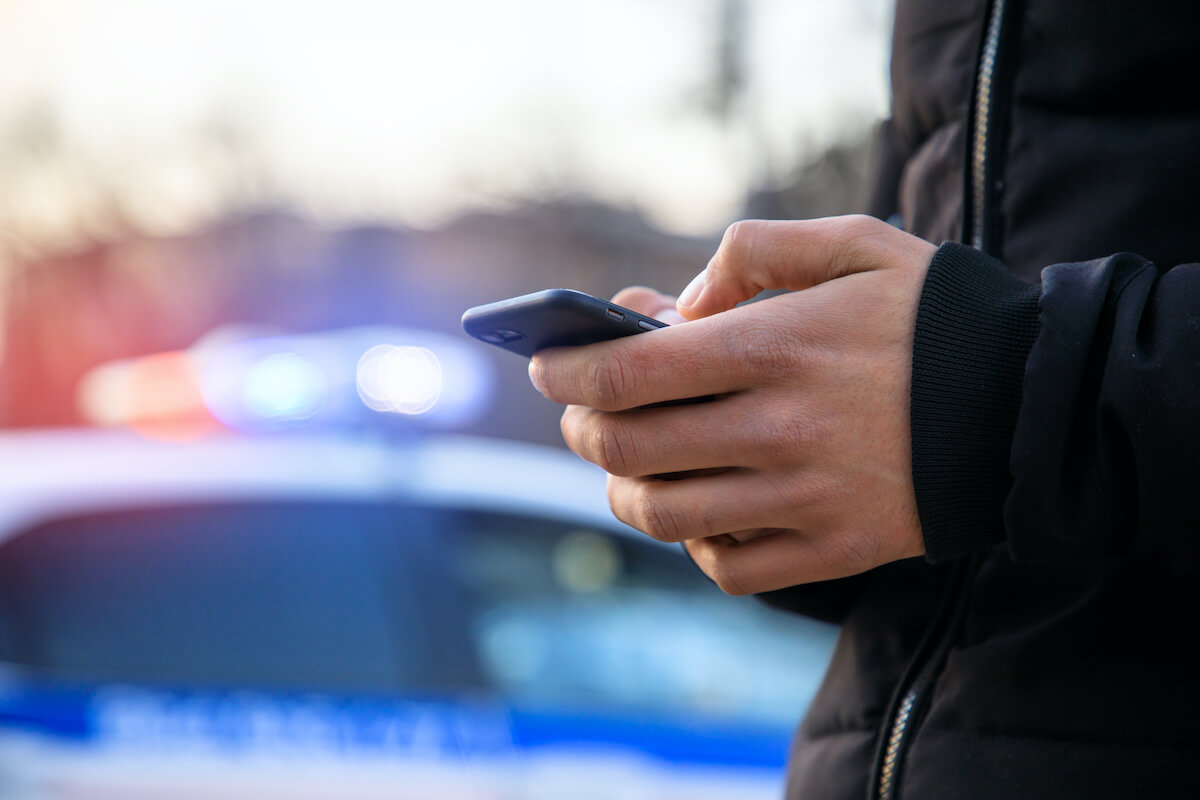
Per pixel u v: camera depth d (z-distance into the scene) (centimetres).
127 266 1219
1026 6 75
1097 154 71
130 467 204
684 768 201
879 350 62
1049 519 58
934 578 76
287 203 1216
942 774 68
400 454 224
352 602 197
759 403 62
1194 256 67
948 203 82
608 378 63
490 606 209
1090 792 62
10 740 166
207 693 180
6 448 217
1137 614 64
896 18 90
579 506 232
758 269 68
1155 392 55
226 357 239
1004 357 61
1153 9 69
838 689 80
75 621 181
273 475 208
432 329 1153
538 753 193
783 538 66
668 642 223
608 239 1138
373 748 182
